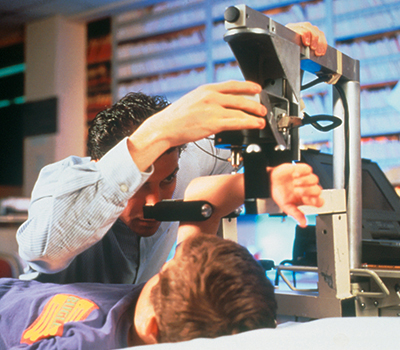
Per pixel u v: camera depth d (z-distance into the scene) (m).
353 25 3.92
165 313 0.65
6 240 3.21
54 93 5.75
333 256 0.87
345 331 0.57
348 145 1.04
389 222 1.32
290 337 0.55
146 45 5.27
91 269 1.29
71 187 0.79
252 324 0.63
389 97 3.76
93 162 0.83
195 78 4.91
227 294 0.63
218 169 1.62
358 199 1.04
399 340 0.53
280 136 0.74
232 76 4.66
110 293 0.89
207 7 4.78
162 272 0.69
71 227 0.82
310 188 0.67
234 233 1.02
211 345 0.54
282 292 0.97
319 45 0.90
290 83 0.79
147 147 0.76
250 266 0.67
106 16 5.63
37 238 0.85
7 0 5.31
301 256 1.25
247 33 0.73
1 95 6.38
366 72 3.86
